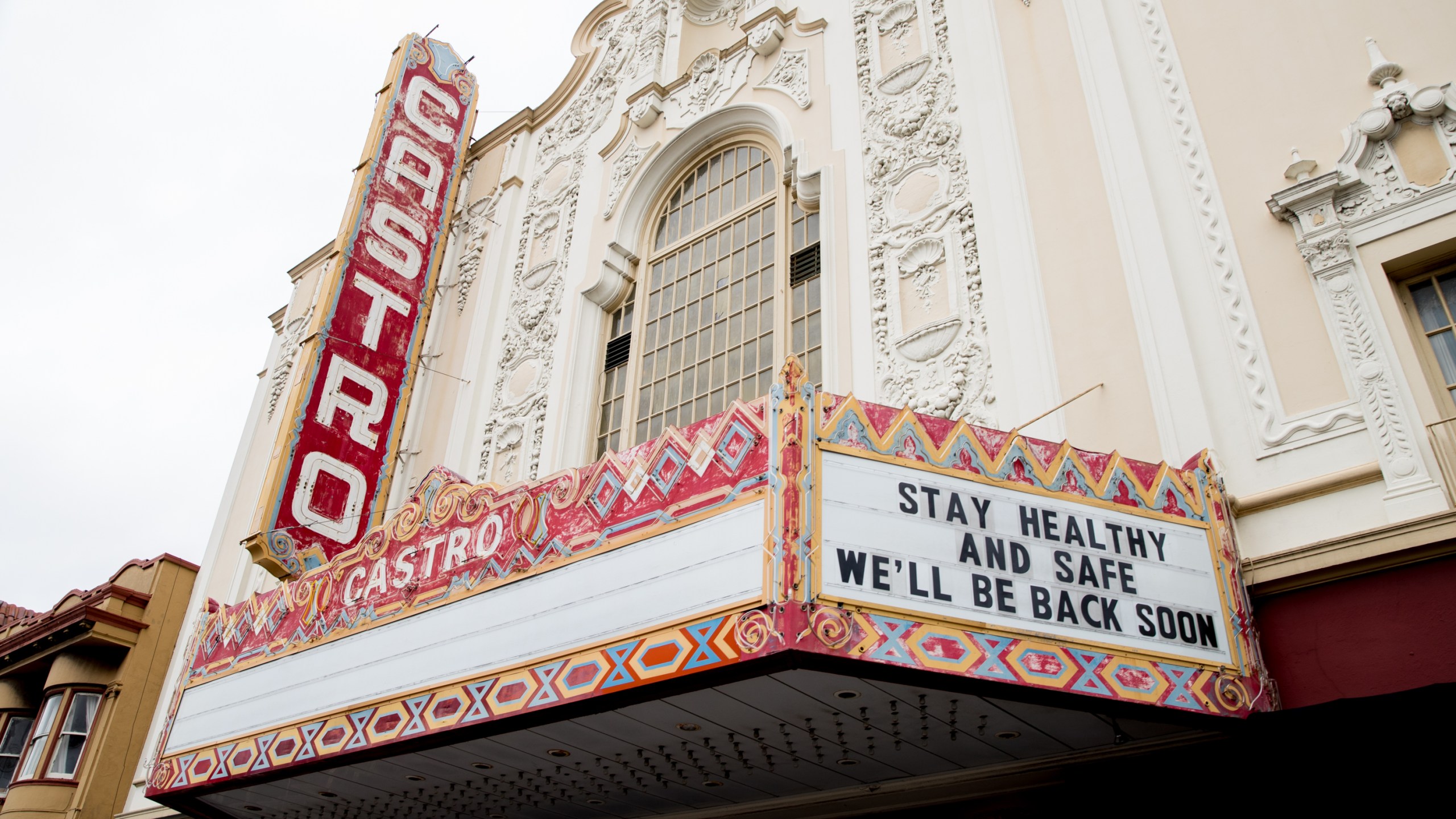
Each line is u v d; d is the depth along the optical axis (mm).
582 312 12062
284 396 15367
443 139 14516
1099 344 7594
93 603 13758
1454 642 5297
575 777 7391
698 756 6758
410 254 13305
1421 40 7035
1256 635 5863
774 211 11055
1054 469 5852
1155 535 5883
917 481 5516
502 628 6336
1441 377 6297
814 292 10148
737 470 5605
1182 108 8023
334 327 11906
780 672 5176
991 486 5652
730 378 10375
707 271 11414
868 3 11266
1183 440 6812
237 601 13367
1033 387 7812
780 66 11812
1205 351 7051
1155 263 7559
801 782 7113
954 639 5121
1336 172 6832
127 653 13812
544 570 6293
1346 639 5660
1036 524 5629
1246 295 7043
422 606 6949
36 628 14375
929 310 8922
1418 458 5934
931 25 10500
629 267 12242
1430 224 6484
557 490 6535
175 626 14359
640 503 6008
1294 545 6156
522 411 11938
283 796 8281
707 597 5340
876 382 8891
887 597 5109
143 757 13289
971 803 6855
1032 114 9039
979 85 9602
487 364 12859
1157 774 6055
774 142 11570
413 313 12992
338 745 6926
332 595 7703
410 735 6477
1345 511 6070
